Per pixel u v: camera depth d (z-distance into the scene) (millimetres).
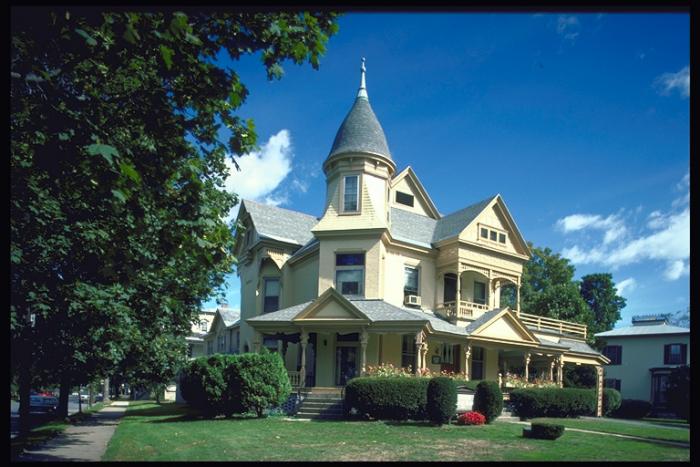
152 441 15961
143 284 16031
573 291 51969
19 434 19469
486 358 32438
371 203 29484
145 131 11930
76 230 12930
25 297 12414
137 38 9148
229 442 15500
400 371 25078
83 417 28219
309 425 20156
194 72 11211
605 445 15859
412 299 29984
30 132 10820
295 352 30641
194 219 11375
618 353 49562
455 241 30781
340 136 31125
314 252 30703
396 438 16625
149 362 28422
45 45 10148
